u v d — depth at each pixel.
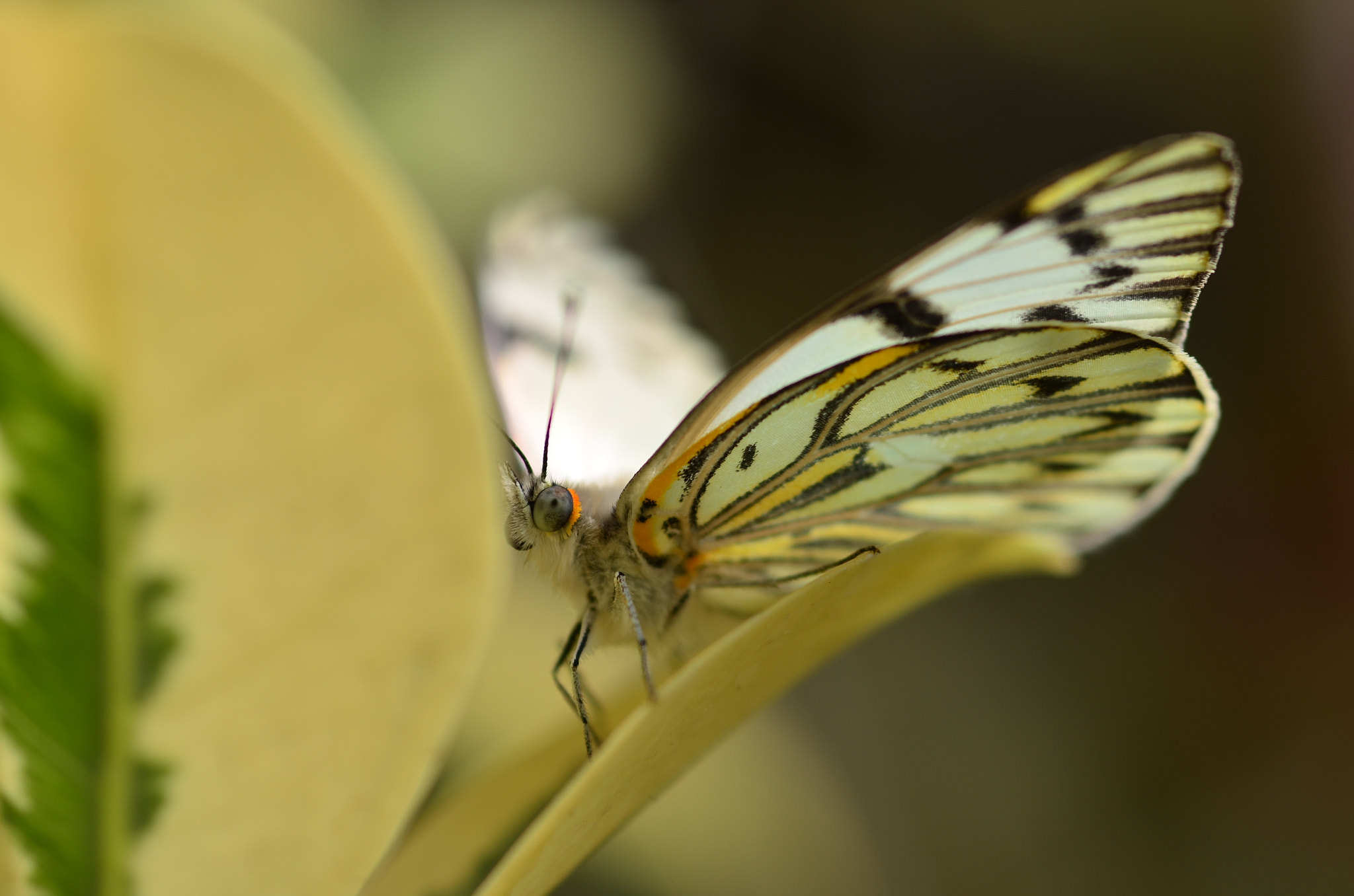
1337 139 0.25
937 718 0.26
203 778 0.17
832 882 0.23
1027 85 0.27
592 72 0.24
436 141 0.24
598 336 0.21
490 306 0.21
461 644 0.16
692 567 0.21
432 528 0.16
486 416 0.15
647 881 0.22
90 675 0.16
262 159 0.13
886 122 0.29
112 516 0.15
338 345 0.14
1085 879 0.25
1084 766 0.25
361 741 0.17
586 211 0.24
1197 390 0.21
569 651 0.21
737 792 0.23
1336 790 0.25
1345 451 0.25
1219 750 0.25
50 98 0.12
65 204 0.13
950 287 0.20
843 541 0.21
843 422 0.21
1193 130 0.26
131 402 0.14
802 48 0.28
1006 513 0.21
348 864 0.17
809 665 0.19
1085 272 0.21
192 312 0.14
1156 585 0.26
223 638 0.16
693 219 0.28
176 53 0.12
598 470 0.21
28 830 0.17
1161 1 0.26
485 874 0.19
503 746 0.22
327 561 0.16
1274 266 0.25
